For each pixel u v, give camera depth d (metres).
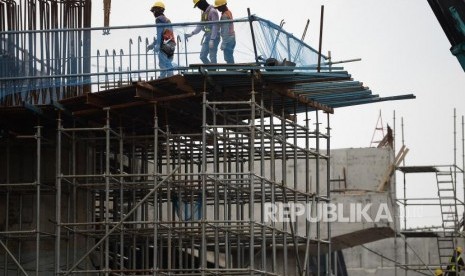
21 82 49.34
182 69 47.19
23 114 49.03
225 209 49.38
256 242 52.94
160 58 48.12
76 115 49.44
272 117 49.38
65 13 50.25
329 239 53.09
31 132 50.97
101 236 49.97
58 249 48.41
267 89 48.78
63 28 49.66
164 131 51.47
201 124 51.34
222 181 48.31
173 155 53.03
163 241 52.03
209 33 47.62
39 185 48.94
